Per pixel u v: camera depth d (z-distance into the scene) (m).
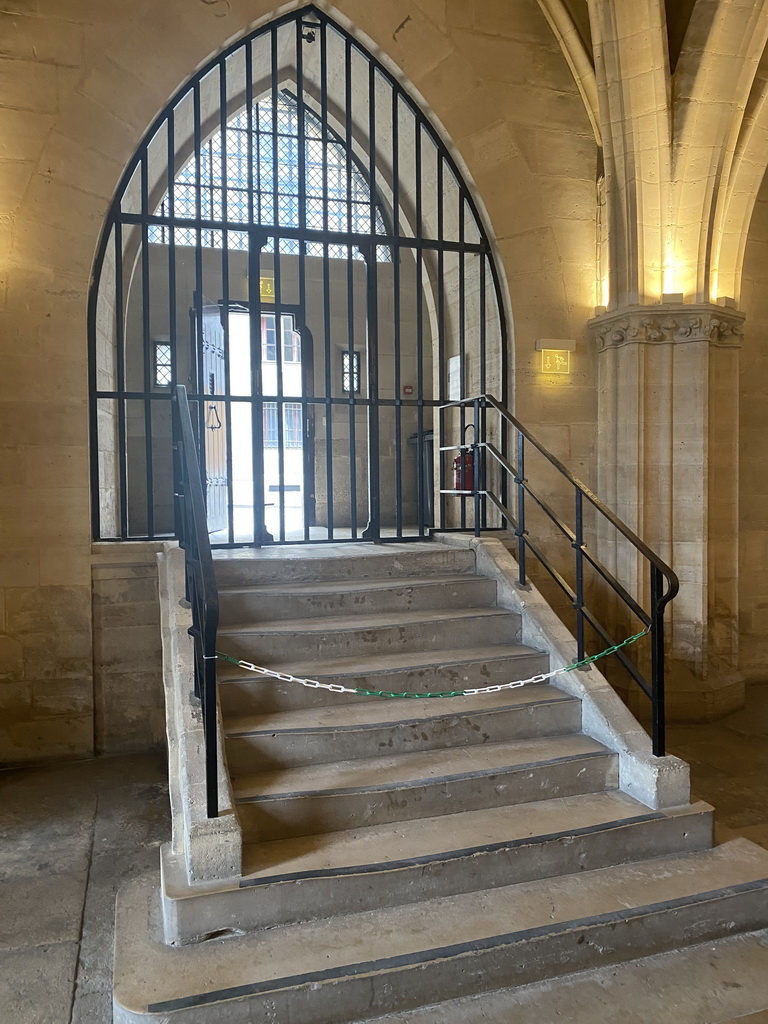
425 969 2.29
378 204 7.83
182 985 2.18
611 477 5.31
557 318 5.43
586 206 5.47
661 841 2.93
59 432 4.45
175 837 2.73
